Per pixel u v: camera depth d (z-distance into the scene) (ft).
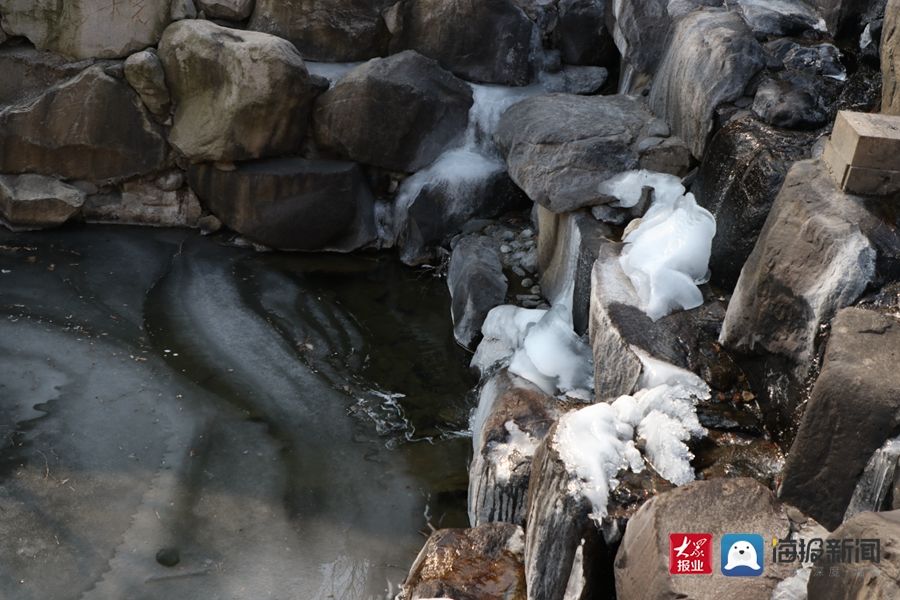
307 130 27.61
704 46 21.49
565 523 13.78
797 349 15.62
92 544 17.47
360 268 27.32
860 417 12.71
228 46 25.98
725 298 18.95
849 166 15.58
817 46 21.84
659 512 12.41
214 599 16.56
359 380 22.66
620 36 26.32
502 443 17.66
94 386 21.61
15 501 18.24
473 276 24.72
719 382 16.98
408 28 28.37
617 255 20.29
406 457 20.36
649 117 24.12
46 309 24.12
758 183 18.42
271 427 20.92
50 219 27.48
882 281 14.94
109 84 26.66
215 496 18.85
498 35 28.25
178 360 22.76
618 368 17.67
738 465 15.19
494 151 28.17
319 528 18.33
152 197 28.14
